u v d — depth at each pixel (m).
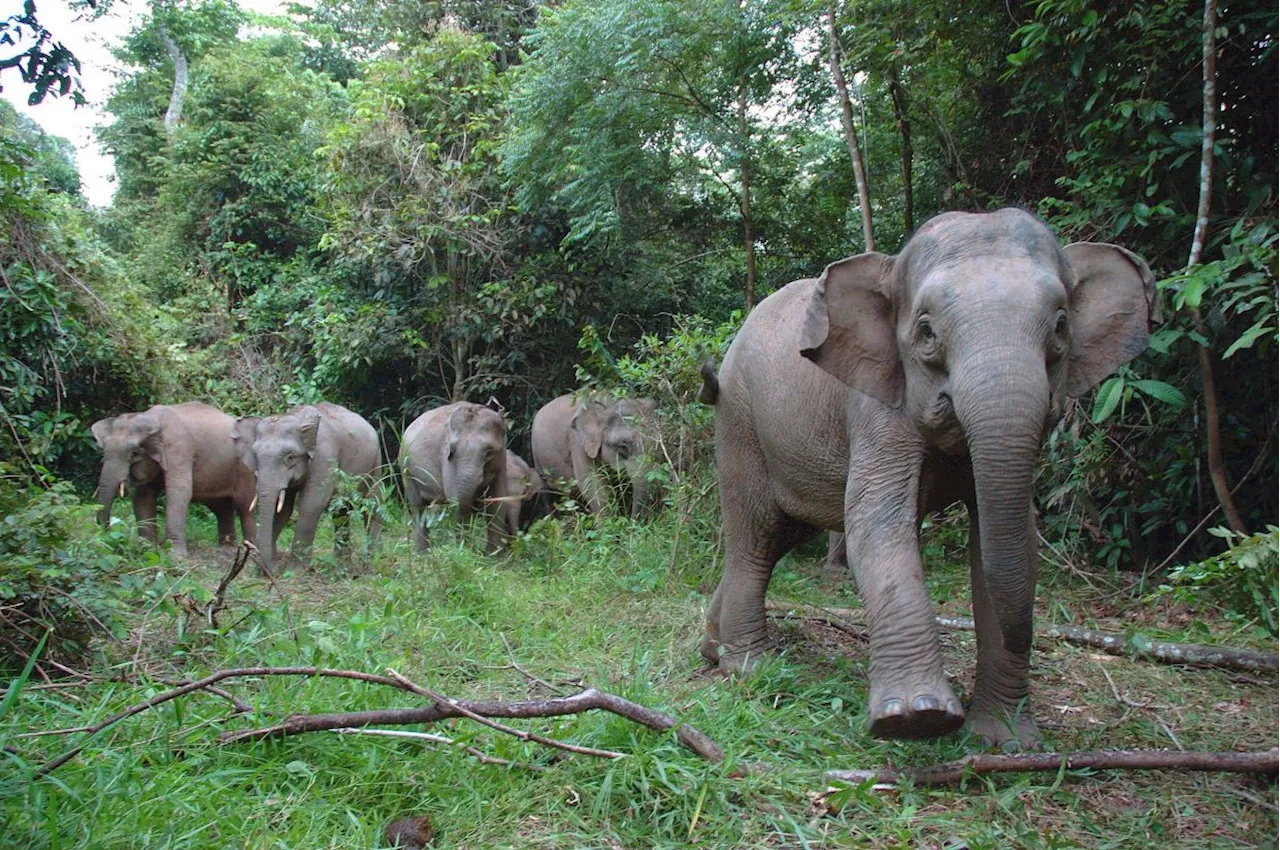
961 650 5.29
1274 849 2.75
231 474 9.86
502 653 5.09
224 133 17.12
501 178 12.71
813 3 8.79
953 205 9.06
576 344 13.00
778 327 4.58
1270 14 5.77
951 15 8.03
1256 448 6.75
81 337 10.77
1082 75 6.91
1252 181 6.16
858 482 3.71
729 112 11.43
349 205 13.16
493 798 3.17
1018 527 3.00
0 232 9.66
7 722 3.61
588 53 10.54
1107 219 6.64
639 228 12.59
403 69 13.61
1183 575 4.88
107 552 5.13
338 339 13.09
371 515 8.16
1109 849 2.88
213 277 16.34
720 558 6.96
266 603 5.96
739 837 2.93
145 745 3.33
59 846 2.63
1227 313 6.09
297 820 2.95
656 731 3.47
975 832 2.93
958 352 3.14
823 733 3.83
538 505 11.67
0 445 7.97
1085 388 3.42
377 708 3.91
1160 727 4.01
